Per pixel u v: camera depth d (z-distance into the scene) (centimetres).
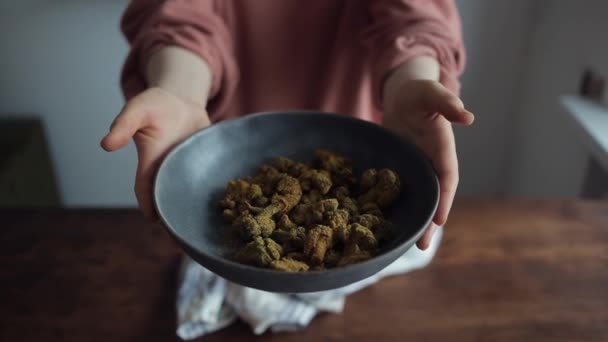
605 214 86
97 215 86
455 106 53
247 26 79
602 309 72
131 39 78
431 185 53
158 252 80
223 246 54
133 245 81
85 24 119
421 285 76
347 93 84
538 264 78
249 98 85
